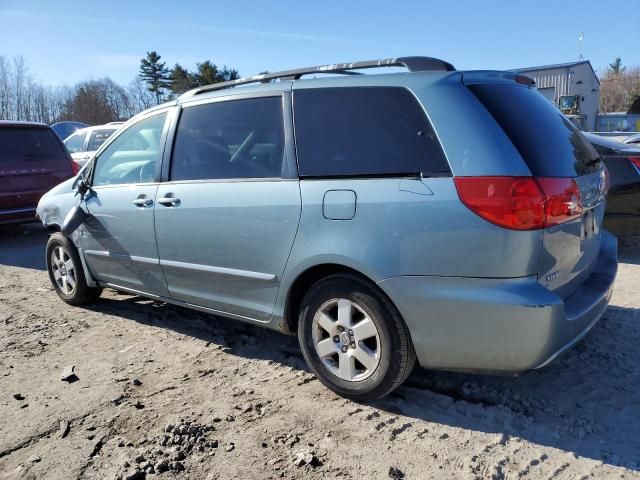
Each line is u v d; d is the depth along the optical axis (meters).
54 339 4.43
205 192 3.73
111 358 4.02
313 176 3.23
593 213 3.34
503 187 2.66
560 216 2.79
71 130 24.33
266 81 3.73
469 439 2.88
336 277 3.16
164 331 4.52
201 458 2.80
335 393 3.35
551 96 42.72
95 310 5.11
